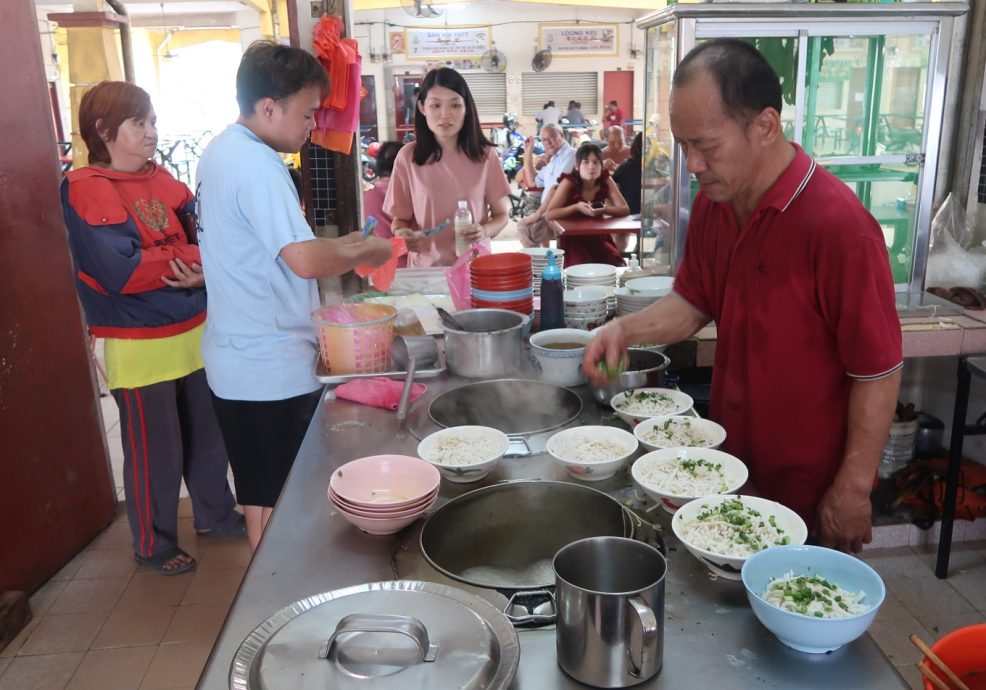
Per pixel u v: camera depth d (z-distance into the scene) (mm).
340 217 3145
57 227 2965
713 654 1030
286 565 1276
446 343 2125
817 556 1133
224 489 3230
